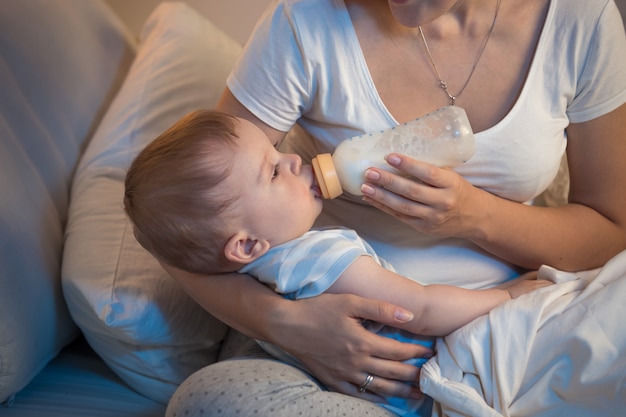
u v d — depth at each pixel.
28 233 1.35
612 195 1.32
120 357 1.39
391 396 1.19
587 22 1.19
